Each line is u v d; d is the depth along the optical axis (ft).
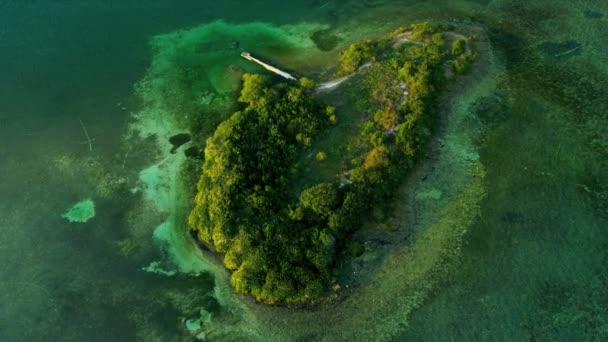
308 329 199.21
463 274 209.36
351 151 238.07
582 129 252.42
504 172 238.89
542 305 200.34
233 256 210.59
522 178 236.63
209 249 222.07
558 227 220.64
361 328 198.39
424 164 241.76
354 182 225.76
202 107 275.80
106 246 226.79
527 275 207.92
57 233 232.12
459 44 277.23
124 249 225.35
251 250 209.15
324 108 252.42
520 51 287.07
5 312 209.77
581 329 194.39
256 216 215.72
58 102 284.82
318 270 207.51
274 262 206.28
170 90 285.64
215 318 204.33
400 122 246.88
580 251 213.46
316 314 202.08
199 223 220.84
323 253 207.72
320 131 244.01
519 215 224.74
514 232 220.02
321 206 214.28
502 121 257.14
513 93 267.59
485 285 206.18
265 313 203.72
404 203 229.86
